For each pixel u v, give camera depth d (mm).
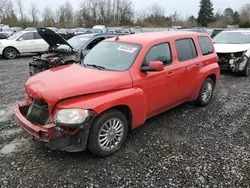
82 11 72250
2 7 65750
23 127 3566
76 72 4043
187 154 3828
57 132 3299
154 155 3799
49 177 3281
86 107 3322
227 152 3895
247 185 3156
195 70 5246
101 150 3641
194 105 5930
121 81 3812
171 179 3262
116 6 73438
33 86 3678
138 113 4020
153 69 3980
